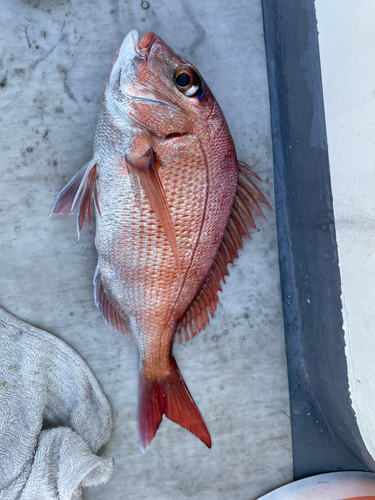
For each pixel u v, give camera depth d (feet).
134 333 1.23
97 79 1.32
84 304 1.36
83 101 1.32
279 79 1.34
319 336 1.28
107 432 1.36
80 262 1.35
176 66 0.99
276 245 1.42
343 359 1.16
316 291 1.26
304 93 1.19
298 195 1.30
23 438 1.28
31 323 1.33
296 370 1.44
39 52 1.30
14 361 1.31
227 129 1.07
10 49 1.28
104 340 1.37
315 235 1.22
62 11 1.30
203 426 1.31
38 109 1.31
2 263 1.32
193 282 1.17
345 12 0.97
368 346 1.03
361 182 0.98
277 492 1.39
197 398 1.41
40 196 1.32
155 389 1.28
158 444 1.39
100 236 1.14
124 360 1.38
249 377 1.43
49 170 1.32
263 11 1.38
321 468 1.43
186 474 1.40
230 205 1.13
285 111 1.32
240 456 1.42
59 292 1.34
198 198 1.06
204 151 1.04
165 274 1.13
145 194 1.05
